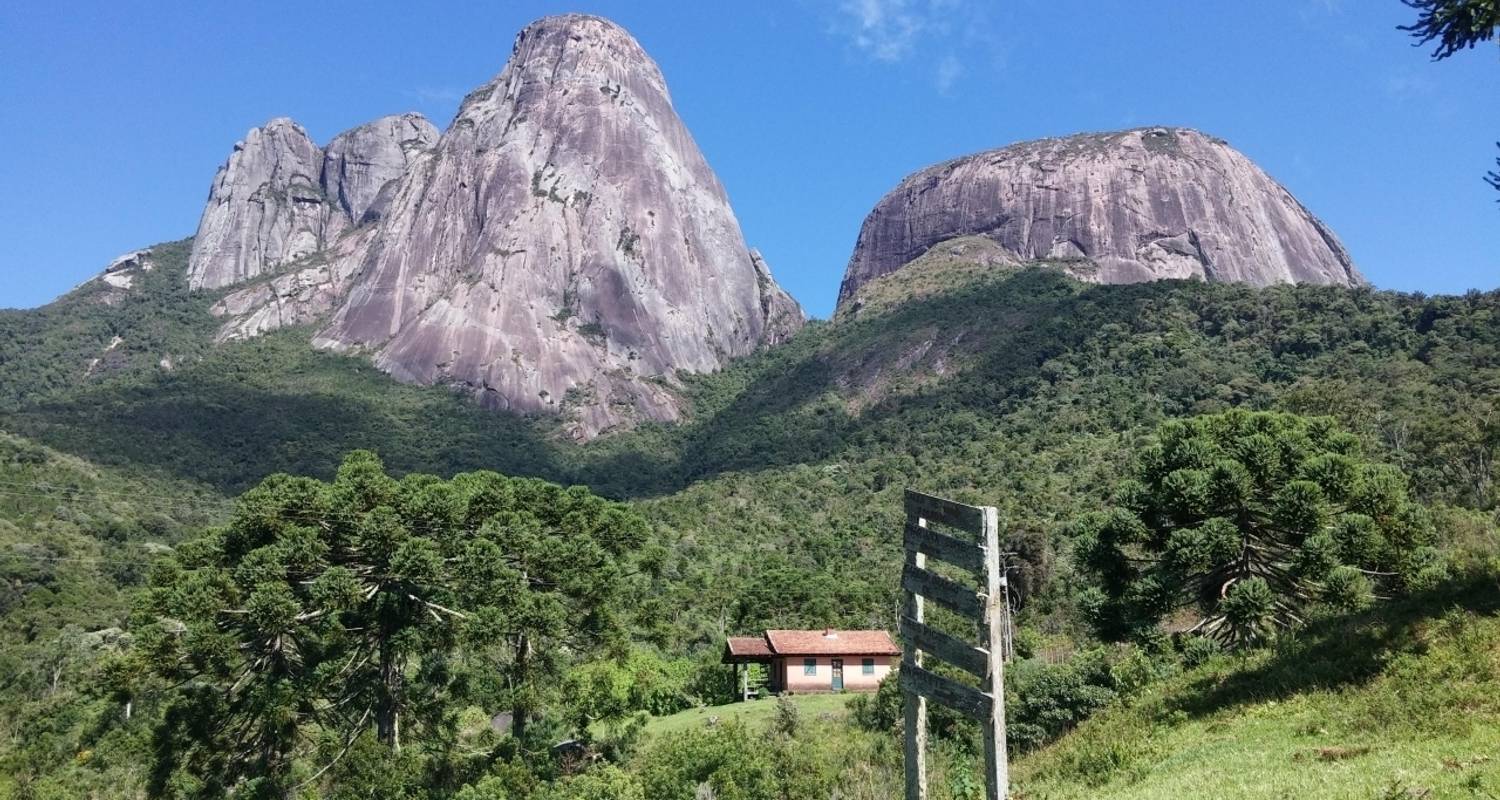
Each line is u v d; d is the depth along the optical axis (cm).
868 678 4850
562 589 3600
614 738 3416
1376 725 1409
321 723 3422
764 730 3200
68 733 5391
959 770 1769
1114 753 1670
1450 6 1222
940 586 903
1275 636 2297
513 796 3008
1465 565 2178
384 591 3419
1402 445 6000
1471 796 1025
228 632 3186
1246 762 1400
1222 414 3136
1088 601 2820
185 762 3338
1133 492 2891
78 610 7644
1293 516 2606
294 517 3441
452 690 3538
